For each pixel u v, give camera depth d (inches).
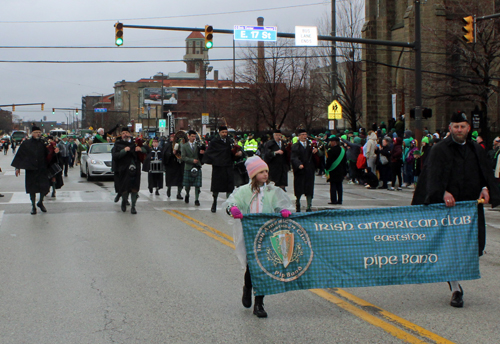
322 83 1514.5
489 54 1005.8
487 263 302.5
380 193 684.7
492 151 600.4
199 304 221.5
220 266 288.0
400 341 177.8
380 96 1518.2
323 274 208.7
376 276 213.0
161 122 2016.5
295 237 206.8
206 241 357.4
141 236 374.3
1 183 780.0
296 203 496.4
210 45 770.8
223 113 1941.4
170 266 287.7
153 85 4864.7
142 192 687.1
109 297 231.3
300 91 1475.1
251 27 781.3
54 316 206.2
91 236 373.4
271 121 1528.1
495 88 1027.9
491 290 244.5
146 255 314.0
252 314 208.2
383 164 728.3
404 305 220.1
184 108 4308.6
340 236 210.8
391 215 215.9
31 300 227.3
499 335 183.3
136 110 5196.9
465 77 1021.8
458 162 221.8
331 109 1008.9
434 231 218.2
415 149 745.6
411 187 765.3
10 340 181.0
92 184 788.6
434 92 1213.1
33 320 201.8
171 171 605.3
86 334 186.7
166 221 442.6
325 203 567.8
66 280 259.1
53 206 530.0
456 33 1093.8
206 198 621.6
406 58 1336.1
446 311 211.5
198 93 4458.7
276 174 510.9
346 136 919.0
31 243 348.2
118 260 301.3
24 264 291.6
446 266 217.8
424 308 215.8
